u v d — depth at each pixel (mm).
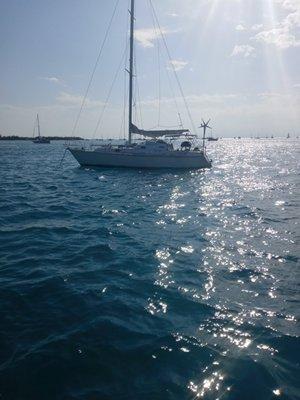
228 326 6664
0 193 23125
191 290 8266
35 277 8852
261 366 5500
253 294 8078
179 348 5930
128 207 18938
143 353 5770
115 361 5562
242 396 4863
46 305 7348
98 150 35844
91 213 17250
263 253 11070
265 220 15734
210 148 122375
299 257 10664
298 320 6910
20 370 5293
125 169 36031
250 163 52125
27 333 6277
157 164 35562
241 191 24891
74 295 7832
